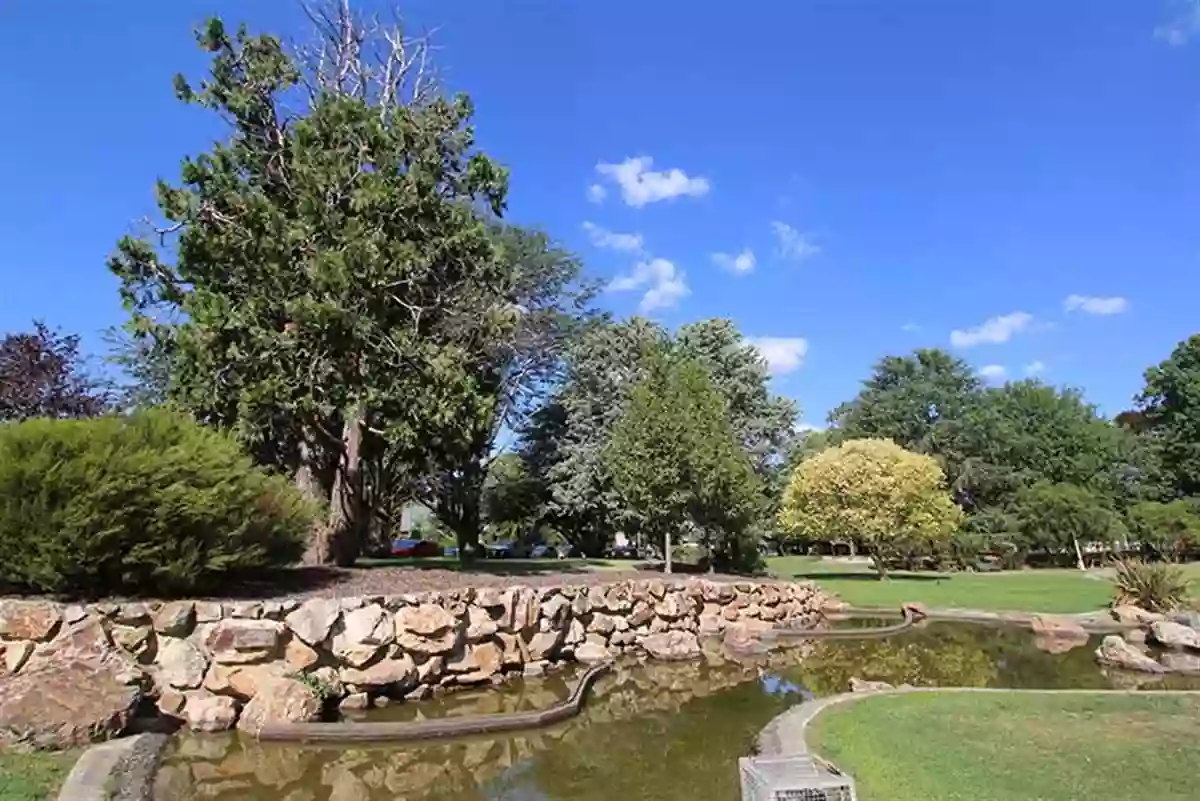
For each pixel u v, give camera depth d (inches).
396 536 1592.0
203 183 517.0
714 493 740.0
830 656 530.3
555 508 1128.8
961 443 1739.7
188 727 294.4
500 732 317.4
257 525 377.1
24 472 311.7
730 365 1173.7
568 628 493.0
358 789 247.8
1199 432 1567.4
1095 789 193.6
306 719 308.5
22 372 700.0
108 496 318.0
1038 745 233.8
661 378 759.1
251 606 328.8
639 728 331.0
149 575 332.8
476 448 746.8
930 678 439.5
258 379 498.3
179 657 304.8
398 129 560.7
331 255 483.5
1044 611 679.1
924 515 1007.6
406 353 510.9
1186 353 1676.9
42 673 267.1
